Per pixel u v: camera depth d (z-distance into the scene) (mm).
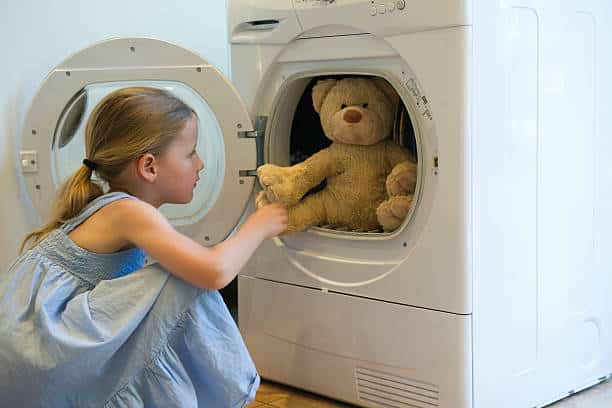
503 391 1588
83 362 1296
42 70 2041
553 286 1679
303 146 1883
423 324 1548
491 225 1518
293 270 1759
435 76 1462
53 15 2043
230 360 1376
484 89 1470
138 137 1410
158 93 1471
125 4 2174
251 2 1749
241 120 1762
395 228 1624
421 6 1453
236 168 1783
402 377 1602
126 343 1345
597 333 1815
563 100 1654
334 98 1685
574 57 1673
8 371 1313
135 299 1336
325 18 1604
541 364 1672
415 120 1521
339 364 1713
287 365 1823
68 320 1319
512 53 1521
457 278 1483
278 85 1757
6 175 1992
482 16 1449
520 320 1607
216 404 1402
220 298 1405
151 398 1346
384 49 1539
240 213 1801
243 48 1792
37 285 1367
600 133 1758
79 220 1413
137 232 1358
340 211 1725
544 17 1586
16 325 1329
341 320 1687
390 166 1713
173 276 1367
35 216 2062
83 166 1473
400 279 1572
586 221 1748
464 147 1448
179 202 1506
